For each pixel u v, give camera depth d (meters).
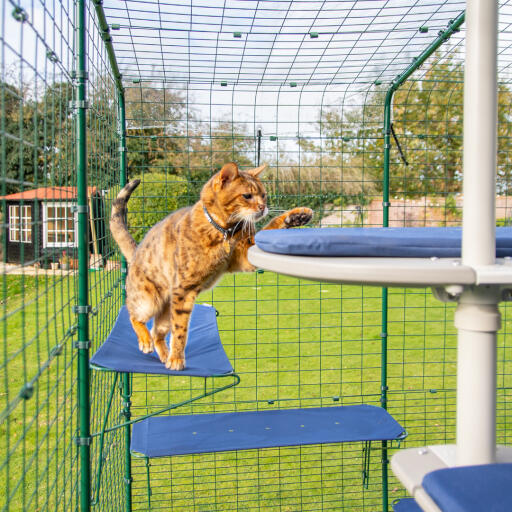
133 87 3.41
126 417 3.33
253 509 3.36
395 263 1.19
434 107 6.44
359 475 3.76
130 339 2.75
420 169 6.56
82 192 2.03
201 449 2.55
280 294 9.18
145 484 3.68
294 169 4.95
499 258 1.35
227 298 8.75
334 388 5.12
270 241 1.44
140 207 4.62
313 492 3.54
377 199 5.45
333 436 2.70
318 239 1.36
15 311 1.30
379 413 3.04
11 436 4.00
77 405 2.13
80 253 2.05
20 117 1.28
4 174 1.18
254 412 3.07
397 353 6.18
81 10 1.97
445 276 1.10
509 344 6.29
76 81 1.99
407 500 2.67
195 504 3.41
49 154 2.16
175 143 4.91
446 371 5.59
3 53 1.14
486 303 1.17
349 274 1.16
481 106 1.12
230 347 6.38
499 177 4.45
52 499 3.11
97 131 2.58
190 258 2.57
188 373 2.11
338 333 6.96
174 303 2.56
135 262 2.79
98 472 2.69
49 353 1.58
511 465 1.14
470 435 1.20
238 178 2.84
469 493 1.01
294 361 5.92
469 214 1.16
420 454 1.29
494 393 1.19
